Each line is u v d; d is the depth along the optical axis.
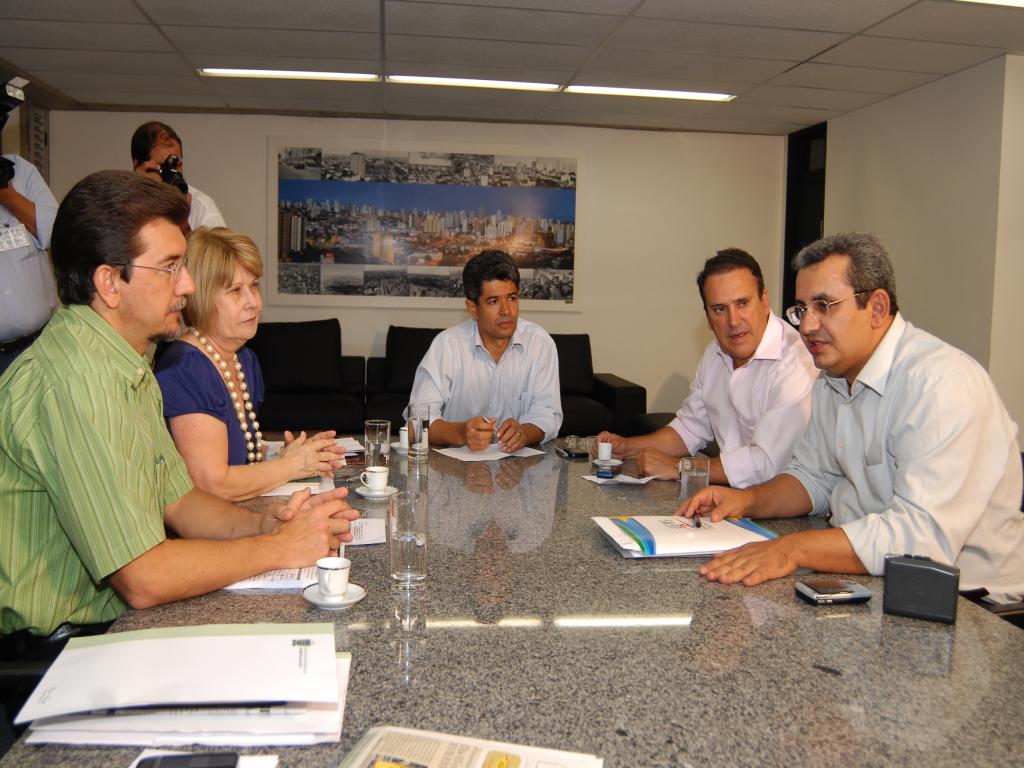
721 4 3.70
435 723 0.84
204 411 1.75
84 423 1.13
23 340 3.15
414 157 6.13
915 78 4.82
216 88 5.32
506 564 1.38
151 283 1.25
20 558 1.23
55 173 5.82
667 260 6.48
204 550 1.21
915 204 5.07
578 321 6.44
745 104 5.54
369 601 1.20
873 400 1.58
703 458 1.87
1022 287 4.50
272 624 1.00
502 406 3.00
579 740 0.81
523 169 6.26
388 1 3.74
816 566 1.35
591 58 4.57
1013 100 4.39
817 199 6.24
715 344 2.55
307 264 6.12
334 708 0.85
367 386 5.88
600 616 1.14
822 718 0.86
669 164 6.42
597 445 2.39
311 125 6.02
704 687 0.93
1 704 1.17
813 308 1.56
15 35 4.25
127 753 0.78
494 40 4.28
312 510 1.39
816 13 3.79
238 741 0.80
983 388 1.46
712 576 1.30
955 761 0.79
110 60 4.71
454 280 6.23
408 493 1.35
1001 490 1.57
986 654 1.04
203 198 4.05
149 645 0.93
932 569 1.14
